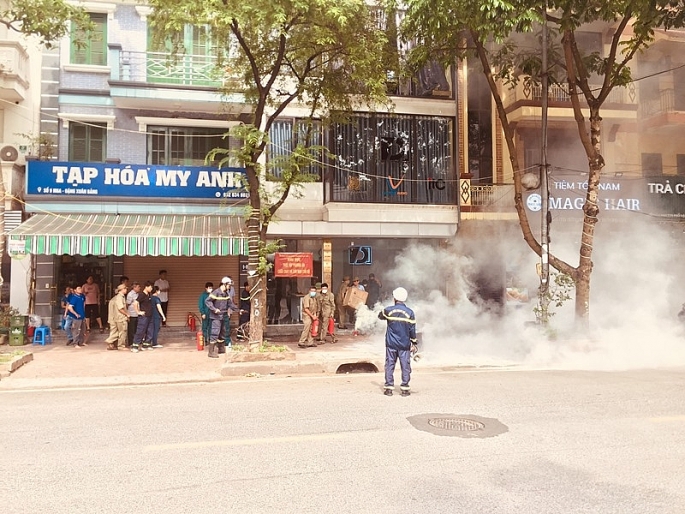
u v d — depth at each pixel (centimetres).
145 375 920
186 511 371
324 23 1041
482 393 770
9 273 1433
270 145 1524
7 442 531
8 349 1177
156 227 1315
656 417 628
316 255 1612
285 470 451
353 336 1509
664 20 1142
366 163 1559
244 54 1224
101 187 1405
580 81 1234
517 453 495
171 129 1529
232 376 926
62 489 411
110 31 1490
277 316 1578
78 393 789
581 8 1095
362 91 1291
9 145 1397
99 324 1474
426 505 381
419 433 561
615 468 456
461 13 1039
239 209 1471
